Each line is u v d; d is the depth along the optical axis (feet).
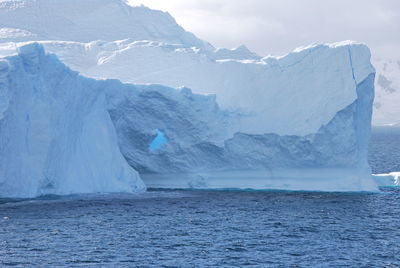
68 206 308.60
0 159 309.42
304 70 393.70
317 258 234.79
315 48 395.55
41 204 309.42
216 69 408.46
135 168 385.50
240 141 385.91
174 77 408.67
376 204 343.87
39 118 323.37
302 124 380.58
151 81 408.05
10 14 470.39
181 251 239.09
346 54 389.19
